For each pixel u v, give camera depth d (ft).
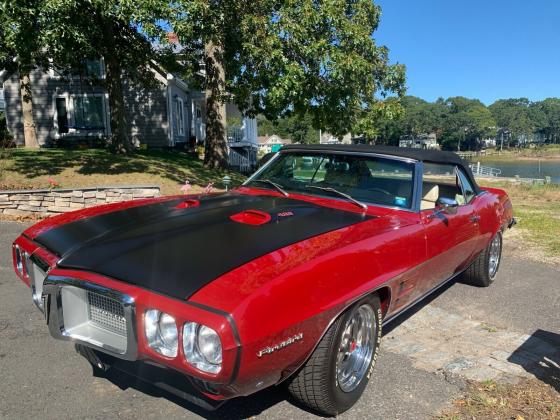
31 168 38.40
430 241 11.57
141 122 73.15
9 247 20.21
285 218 10.40
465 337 13.33
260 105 49.70
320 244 9.09
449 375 11.00
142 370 8.34
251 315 7.00
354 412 9.41
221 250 8.54
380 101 48.26
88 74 62.28
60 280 8.31
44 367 10.59
